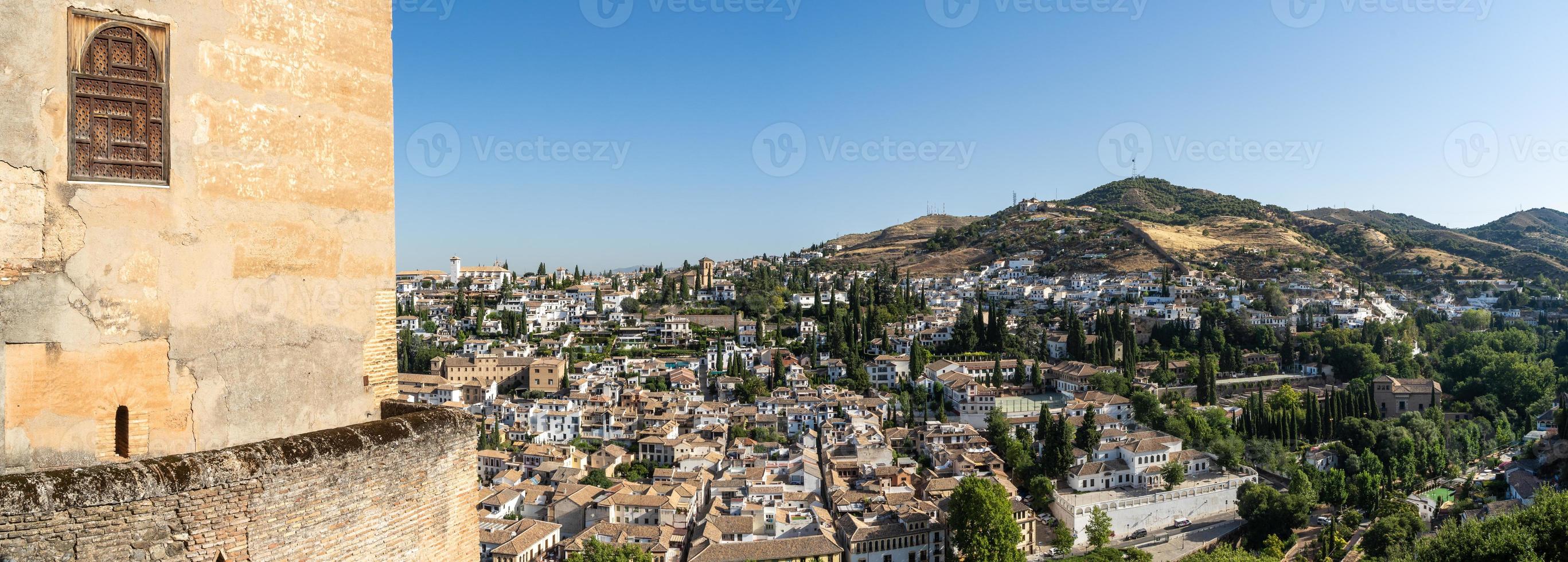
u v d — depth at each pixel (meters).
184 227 11.30
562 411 136.88
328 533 12.02
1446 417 131.50
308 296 13.08
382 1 14.30
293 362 12.86
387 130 14.43
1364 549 82.62
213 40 11.53
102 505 9.65
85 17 10.31
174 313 11.23
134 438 10.91
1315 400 125.75
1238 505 99.88
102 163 10.51
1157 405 131.75
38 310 10.03
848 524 91.31
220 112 11.65
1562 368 147.25
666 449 121.69
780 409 140.75
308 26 12.91
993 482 91.12
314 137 13.05
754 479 105.81
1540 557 35.41
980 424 137.38
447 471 14.30
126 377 10.82
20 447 10.00
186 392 11.42
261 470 11.06
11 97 9.77
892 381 166.50
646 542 86.81
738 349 185.00
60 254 10.18
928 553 89.25
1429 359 164.00
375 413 14.37
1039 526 100.88
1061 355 183.00
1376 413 123.56
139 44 10.81
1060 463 109.50
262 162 12.24
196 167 11.39
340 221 13.57
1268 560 73.50
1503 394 136.75
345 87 13.55
